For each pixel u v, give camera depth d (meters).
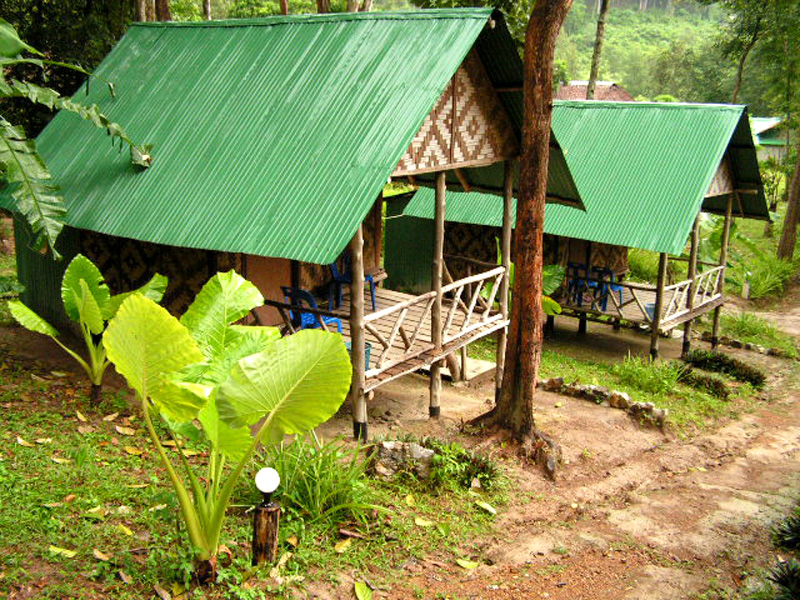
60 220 9.05
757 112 52.56
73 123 10.28
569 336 16.83
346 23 9.64
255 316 10.60
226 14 31.77
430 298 9.48
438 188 9.32
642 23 101.06
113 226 8.76
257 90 9.43
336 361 4.89
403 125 8.09
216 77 9.89
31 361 9.65
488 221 15.70
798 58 29.33
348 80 8.94
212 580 5.16
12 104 14.77
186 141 9.26
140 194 8.95
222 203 8.37
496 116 10.16
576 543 7.09
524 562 6.59
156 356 4.63
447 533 6.82
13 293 12.52
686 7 110.00
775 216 28.39
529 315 8.70
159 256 10.05
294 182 8.16
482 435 9.09
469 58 9.34
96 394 8.27
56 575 4.96
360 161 8.00
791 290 23.28
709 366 14.83
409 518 6.94
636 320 14.92
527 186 8.47
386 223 17.77
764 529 7.93
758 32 30.31
